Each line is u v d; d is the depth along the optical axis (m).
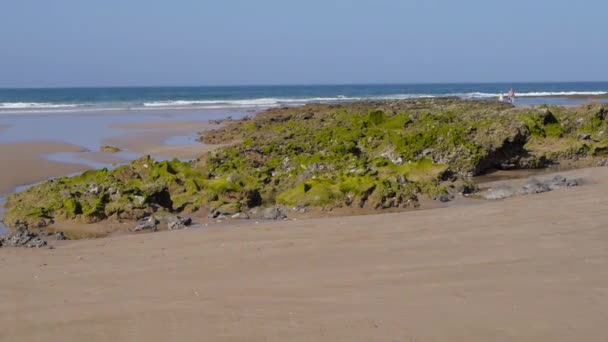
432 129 24.00
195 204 16.81
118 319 7.70
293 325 7.18
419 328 6.91
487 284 8.22
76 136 37.50
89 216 15.20
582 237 10.52
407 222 13.01
